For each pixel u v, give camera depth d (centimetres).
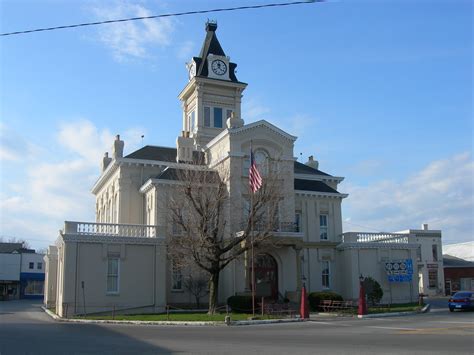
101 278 3741
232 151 4388
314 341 1931
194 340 1983
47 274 5391
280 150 4584
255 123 4512
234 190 4303
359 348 1705
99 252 3766
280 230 4306
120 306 3759
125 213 4675
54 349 1711
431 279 7394
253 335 2184
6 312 4459
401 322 2920
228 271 4200
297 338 2045
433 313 3753
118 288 3784
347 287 4716
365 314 3428
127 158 4788
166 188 4281
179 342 1914
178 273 4141
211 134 5809
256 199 3703
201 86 5931
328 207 5019
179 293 4116
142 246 3916
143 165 4806
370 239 4891
